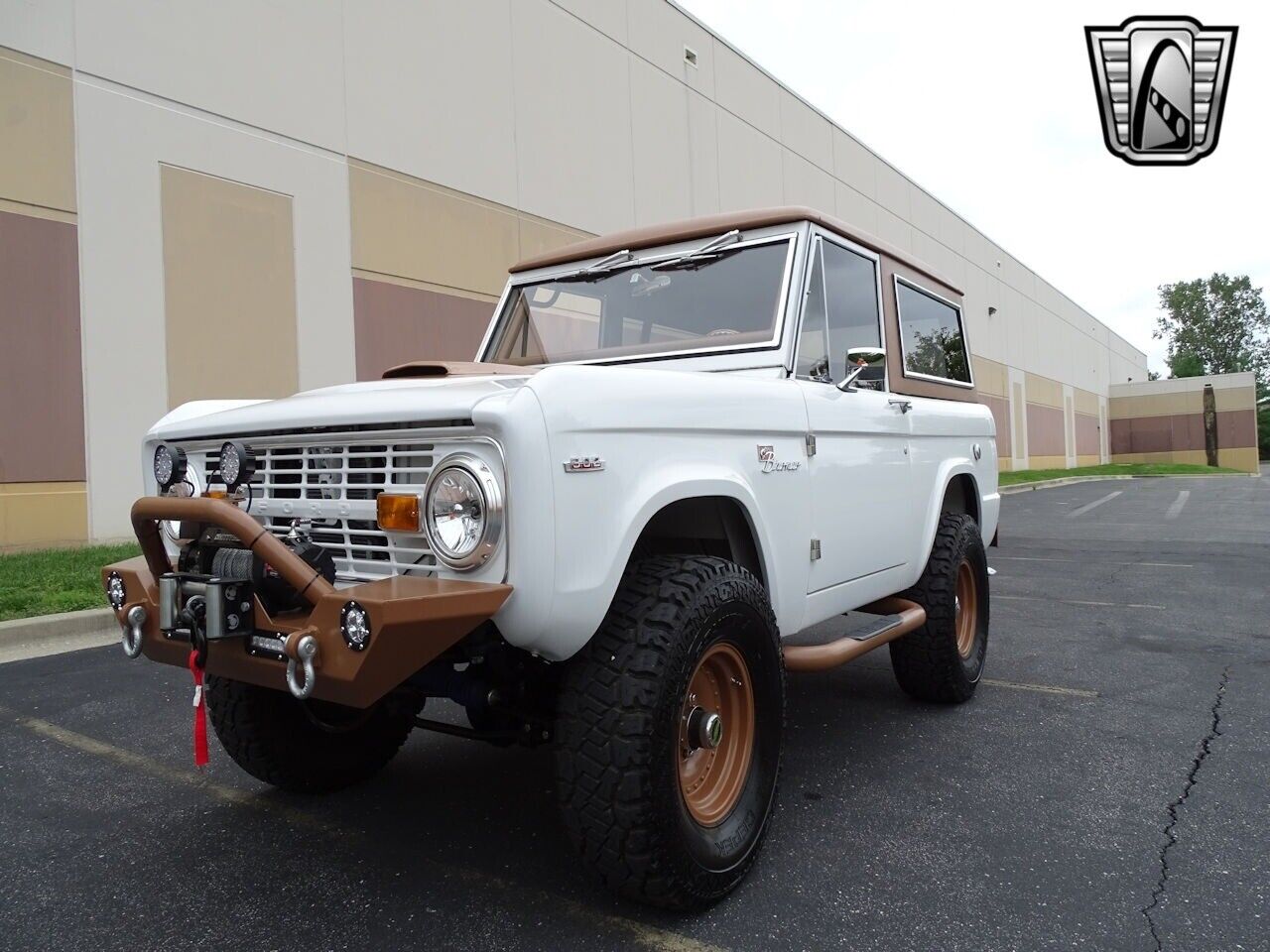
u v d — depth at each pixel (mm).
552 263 4094
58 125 8570
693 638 2395
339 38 11141
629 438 2387
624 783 2246
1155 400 57125
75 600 6340
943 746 3906
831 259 3738
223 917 2469
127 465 9023
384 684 2014
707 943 2311
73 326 8656
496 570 2102
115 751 3900
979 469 5062
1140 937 2330
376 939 2344
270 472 2568
